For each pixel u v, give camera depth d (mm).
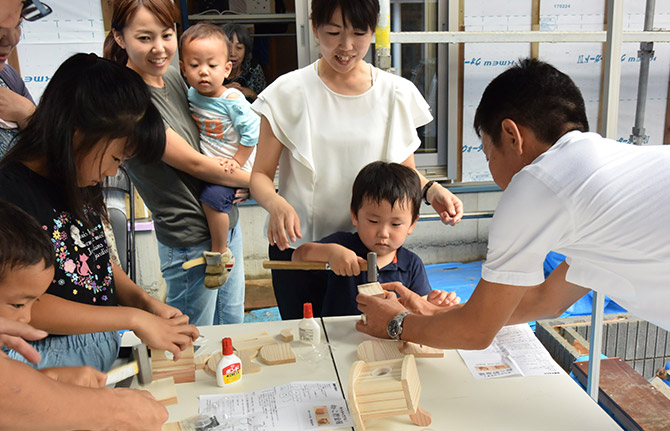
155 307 1279
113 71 1001
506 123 964
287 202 1558
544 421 1024
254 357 1274
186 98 2037
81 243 1135
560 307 1265
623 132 3293
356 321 1446
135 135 1045
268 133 1596
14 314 895
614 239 909
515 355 1249
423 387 1135
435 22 3076
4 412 673
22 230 851
